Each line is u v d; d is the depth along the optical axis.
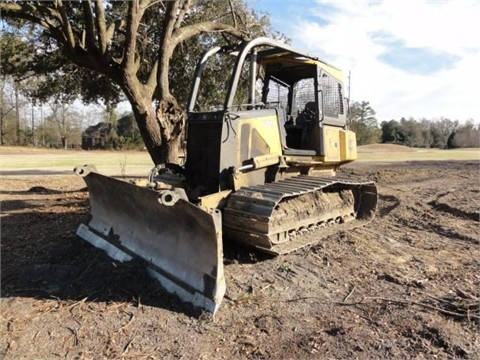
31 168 22.52
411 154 33.84
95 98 15.73
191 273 4.57
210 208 5.51
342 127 8.12
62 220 7.98
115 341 3.72
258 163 6.06
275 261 5.54
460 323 4.00
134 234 5.53
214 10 13.93
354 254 5.96
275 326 3.99
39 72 13.21
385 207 9.66
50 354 3.53
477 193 11.44
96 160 30.33
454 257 6.00
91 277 4.96
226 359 3.47
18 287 4.77
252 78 6.53
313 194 6.71
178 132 9.38
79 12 12.37
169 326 3.98
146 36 12.55
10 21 12.01
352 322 4.05
